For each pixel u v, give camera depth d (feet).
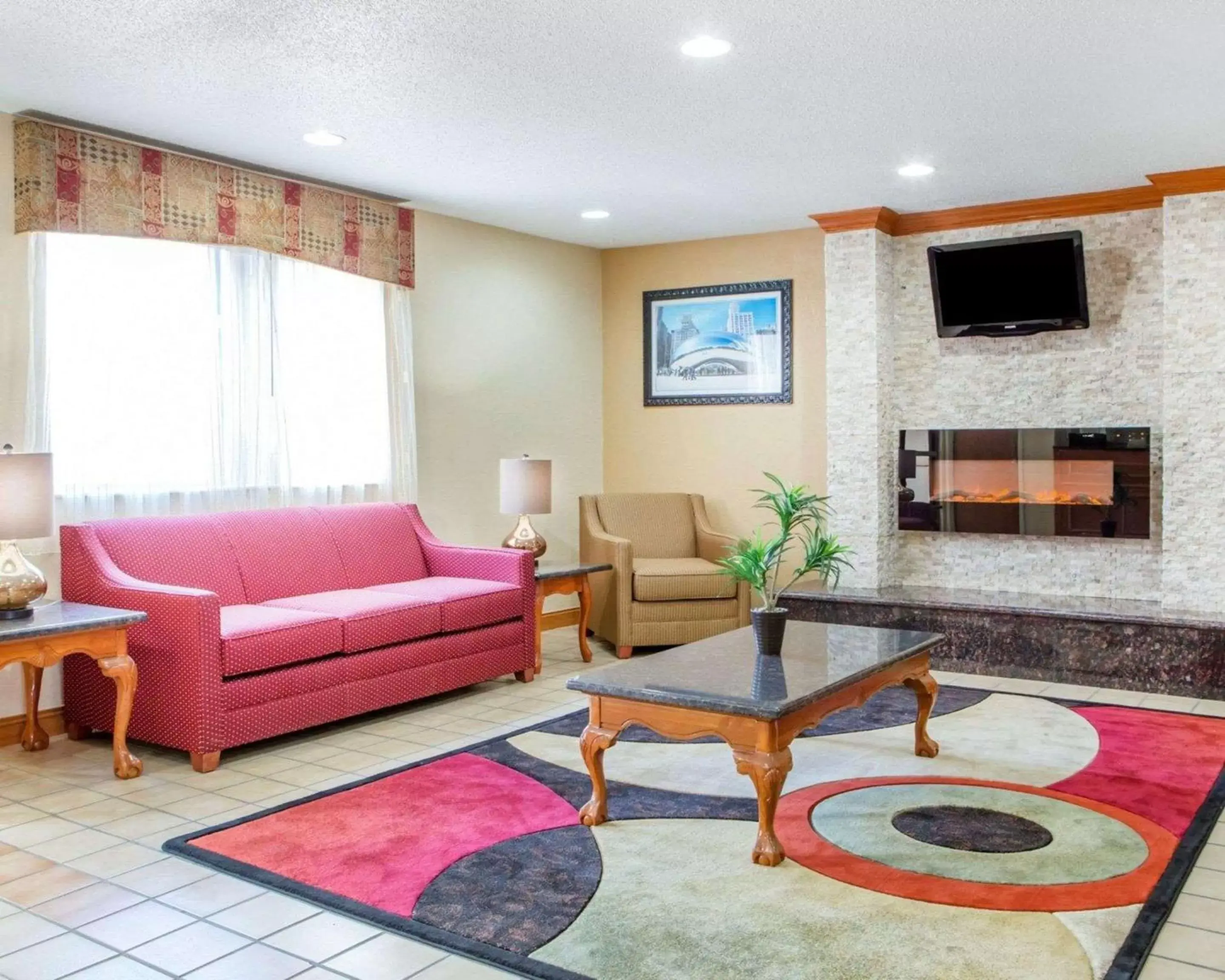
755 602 20.84
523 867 9.73
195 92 12.96
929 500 20.38
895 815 11.06
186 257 15.83
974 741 13.87
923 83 12.71
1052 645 17.88
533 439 22.33
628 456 23.91
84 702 13.99
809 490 21.84
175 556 14.78
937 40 11.37
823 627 13.94
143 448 15.35
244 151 15.55
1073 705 15.74
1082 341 19.27
